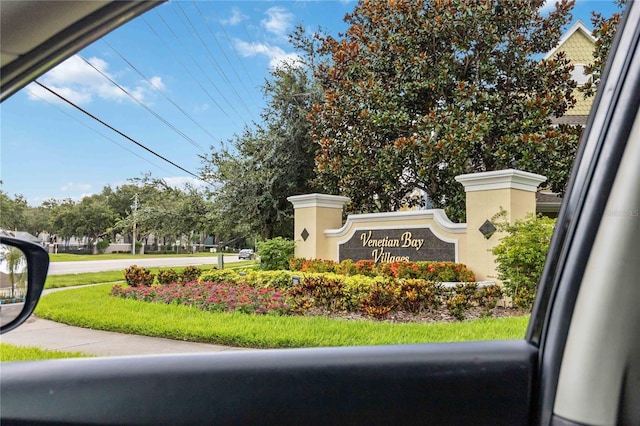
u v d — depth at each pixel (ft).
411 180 42.45
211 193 55.57
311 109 51.85
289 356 3.36
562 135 34.91
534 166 35.04
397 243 36.76
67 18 2.36
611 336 3.09
